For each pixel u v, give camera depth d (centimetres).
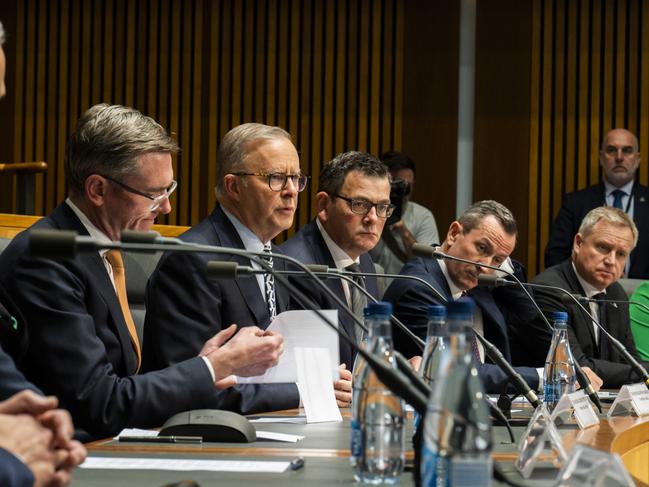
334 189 593
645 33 1259
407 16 1289
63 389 383
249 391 446
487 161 1273
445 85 1279
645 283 830
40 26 1309
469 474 204
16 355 371
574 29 1267
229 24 1307
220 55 1311
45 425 252
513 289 725
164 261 468
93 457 305
